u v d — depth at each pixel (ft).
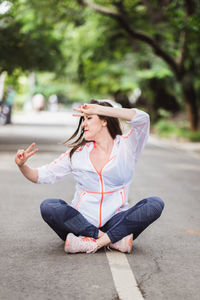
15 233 16.76
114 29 76.48
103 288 11.37
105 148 13.85
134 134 13.61
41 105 187.32
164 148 57.93
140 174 33.96
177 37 65.92
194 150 56.18
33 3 61.16
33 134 73.26
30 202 22.91
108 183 13.88
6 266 12.99
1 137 65.98
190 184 29.73
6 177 31.40
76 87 100.73
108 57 83.87
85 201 14.02
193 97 73.87
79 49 83.05
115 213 14.20
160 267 13.07
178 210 21.62
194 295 11.05
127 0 70.08
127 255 14.05
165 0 67.82
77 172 13.98
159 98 91.45
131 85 77.82
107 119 13.70
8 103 99.45
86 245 13.82
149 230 17.60
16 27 58.03
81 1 62.08
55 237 16.21
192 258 14.03
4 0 55.42
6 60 57.06
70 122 120.16
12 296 10.84
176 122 89.45
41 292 11.09
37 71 63.62
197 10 61.62
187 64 72.18
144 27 69.05
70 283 11.69
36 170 13.97
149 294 11.03
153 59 76.74
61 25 71.92
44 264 13.12
